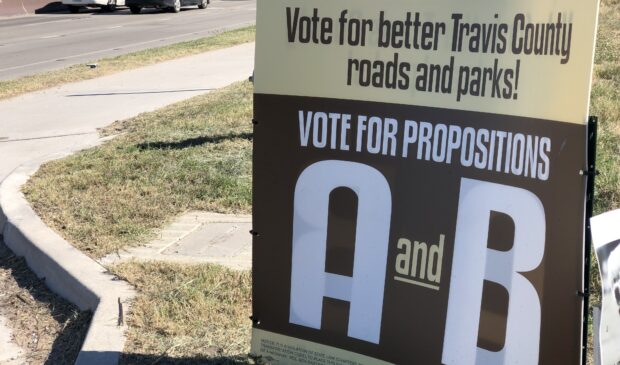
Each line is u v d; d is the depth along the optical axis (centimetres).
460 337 272
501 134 255
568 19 230
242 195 580
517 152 251
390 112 281
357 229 295
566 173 238
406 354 288
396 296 288
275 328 322
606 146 646
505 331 260
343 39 287
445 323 276
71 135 873
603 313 226
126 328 366
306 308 312
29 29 2545
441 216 274
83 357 343
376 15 278
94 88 1231
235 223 529
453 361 274
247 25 2558
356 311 299
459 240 270
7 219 548
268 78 307
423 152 275
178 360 337
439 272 276
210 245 486
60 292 448
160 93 1145
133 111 1003
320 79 295
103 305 391
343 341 303
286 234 313
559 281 245
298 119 303
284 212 312
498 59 252
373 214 290
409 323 286
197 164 665
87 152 747
